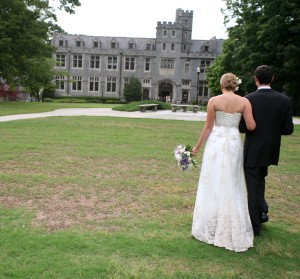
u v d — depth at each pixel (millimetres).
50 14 38344
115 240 4250
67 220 4902
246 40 33250
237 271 3689
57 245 4051
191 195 6375
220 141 4445
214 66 50031
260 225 5051
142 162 8898
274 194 6711
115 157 9281
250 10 33688
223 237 4277
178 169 8375
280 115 4672
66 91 70562
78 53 69812
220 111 4473
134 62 69750
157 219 5098
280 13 29109
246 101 4551
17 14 31391
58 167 7945
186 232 4684
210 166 4449
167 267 3707
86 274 3457
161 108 32031
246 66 32312
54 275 3418
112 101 60406
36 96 52875
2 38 29312
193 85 69375
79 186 6547
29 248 3953
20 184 6516
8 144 10375
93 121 17328
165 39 68875
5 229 4449
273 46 29641
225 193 4328
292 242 4508
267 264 3906
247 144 4766
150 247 4113
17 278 3352
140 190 6492
